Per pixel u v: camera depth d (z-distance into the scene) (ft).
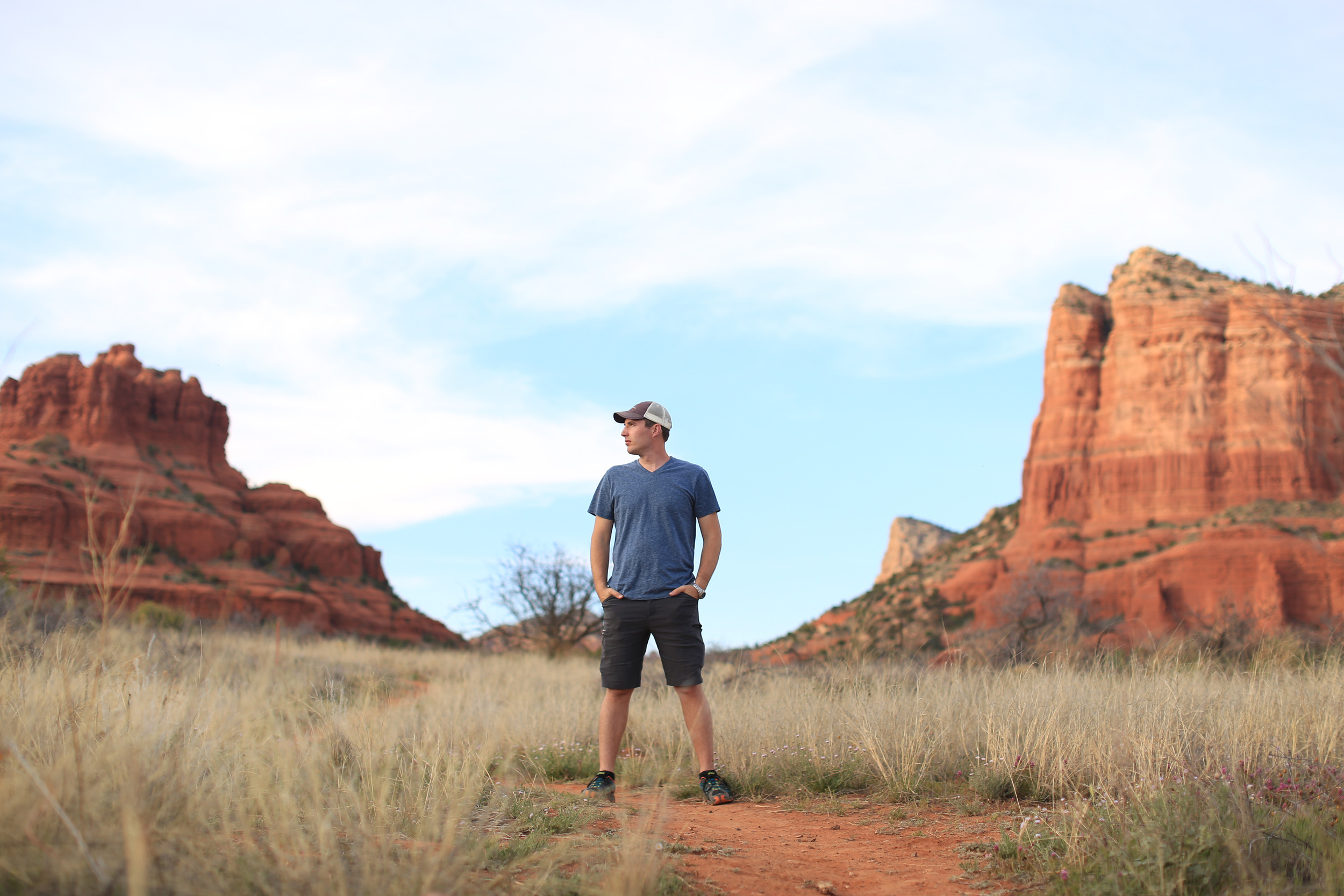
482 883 9.67
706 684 34.14
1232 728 17.06
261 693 16.80
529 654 107.34
